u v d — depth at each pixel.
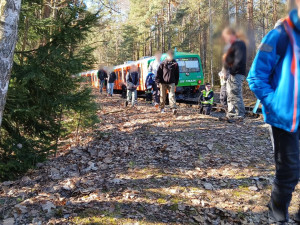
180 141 5.38
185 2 35.34
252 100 15.95
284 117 2.01
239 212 2.85
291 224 2.56
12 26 2.99
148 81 11.62
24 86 4.62
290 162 2.14
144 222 2.70
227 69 6.62
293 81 1.97
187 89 15.34
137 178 3.72
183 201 3.07
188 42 33.44
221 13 25.27
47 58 4.52
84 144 5.83
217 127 6.43
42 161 4.88
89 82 5.38
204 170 3.96
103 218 2.78
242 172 3.83
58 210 2.94
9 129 4.74
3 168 4.25
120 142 5.61
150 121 7.56
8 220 2.84
